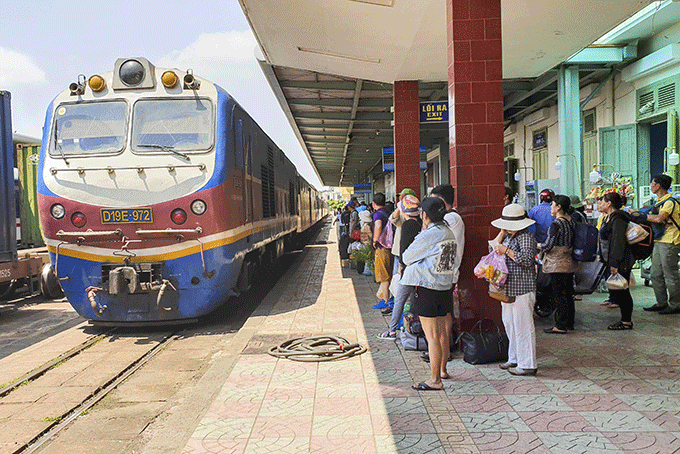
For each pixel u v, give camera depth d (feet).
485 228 18.92
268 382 16.30
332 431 12.55
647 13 33.63
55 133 25.23
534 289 16.19
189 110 25.45
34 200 44.93
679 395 14.15
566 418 12.82
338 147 95.25
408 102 36.29
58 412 15.43
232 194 25.36
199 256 23.88
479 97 18.88
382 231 26.86
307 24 26.81
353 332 22.57
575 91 40.40
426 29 26.27
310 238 97.09
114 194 23.79
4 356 21.86
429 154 90.38
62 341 23.81
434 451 11.32
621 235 21.06
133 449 13.07
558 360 17.54
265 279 43.16
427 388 15.11
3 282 31.63
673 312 24.26
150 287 23.52
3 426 14.51
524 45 28.63
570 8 23.50
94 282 24.08
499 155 18.88
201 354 21.52
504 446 11.45
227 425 13.08
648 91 38.27
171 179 24.00
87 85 26.00
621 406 13.50
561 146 40.65
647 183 39.86
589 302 27.61
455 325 19.02
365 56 31.30
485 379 15.90
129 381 18.28
